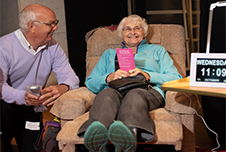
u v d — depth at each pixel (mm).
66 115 1594
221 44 1924
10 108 1732
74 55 3422
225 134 1986
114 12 3812
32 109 1876
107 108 1399
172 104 1560
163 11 3838
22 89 1877
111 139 1268
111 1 3742
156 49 2045
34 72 1861
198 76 1331
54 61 1963
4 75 1725
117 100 1507
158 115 1538
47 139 1729
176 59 2189
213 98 2012
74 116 1597
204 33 2062
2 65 1712
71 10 3311
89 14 3504
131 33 2014
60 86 1824
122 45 2131
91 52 2309
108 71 2012
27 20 1683
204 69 1320
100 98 1443
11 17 2969
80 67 3508
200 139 2170
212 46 1990
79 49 3469
